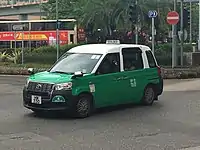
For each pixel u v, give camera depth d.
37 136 8.78
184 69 23.59
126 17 38.91
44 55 34.47
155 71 13.22
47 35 47.66
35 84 10.91
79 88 10.81
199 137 8.78
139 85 12.59
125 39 39.75
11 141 8.32
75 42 45.66
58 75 11.08
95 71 11.32
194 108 12.51
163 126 9.88
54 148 7.79
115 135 8.91
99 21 41.09
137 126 9.88
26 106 11.08
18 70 27.28
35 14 76.31
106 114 11.48
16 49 39.53
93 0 41.62
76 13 46.97
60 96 10.59
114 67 11.85
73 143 8.19
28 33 49.00
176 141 8.41
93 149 7.73
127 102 12.33
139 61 12.74
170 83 19.83
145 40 37.62
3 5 79.69
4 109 12.26
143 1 38.53
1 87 18.88
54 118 10.85
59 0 58.28
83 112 10.94
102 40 43.25
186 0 32.44
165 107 12.69
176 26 25.80
